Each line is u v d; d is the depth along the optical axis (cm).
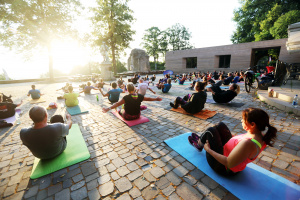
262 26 2591
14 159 281
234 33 3572
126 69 4981
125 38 3334
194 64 3672
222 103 659
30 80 2467
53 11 1916
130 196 194
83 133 384
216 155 179
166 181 217
